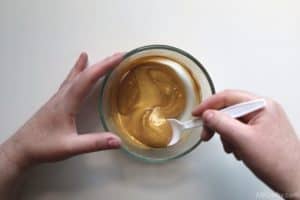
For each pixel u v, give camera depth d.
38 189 0.43
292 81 0.45
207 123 0.38
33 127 0.41
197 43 0.45
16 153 0.40
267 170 0.38
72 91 0.40
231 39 0.45
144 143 0.43
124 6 0.44
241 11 0.45
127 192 0.44
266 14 0.45
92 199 0.43
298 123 0.45
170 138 0.43
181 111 0.44
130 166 0.44
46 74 0.44
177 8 0.45
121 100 0.44
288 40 0.45
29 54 0.44
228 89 0.44
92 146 0.39
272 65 0.45
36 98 0.44
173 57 0.44
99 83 0.44
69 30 0.44
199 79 0.43
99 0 0.44
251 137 0.37
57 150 0.40
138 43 0.44
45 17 0.44
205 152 0.44
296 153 0.38
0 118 0.44
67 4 0.44
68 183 0.43
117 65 0.41
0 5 0.44
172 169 0.44
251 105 0.39
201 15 0.45
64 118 0.40
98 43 0.44
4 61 0.44
